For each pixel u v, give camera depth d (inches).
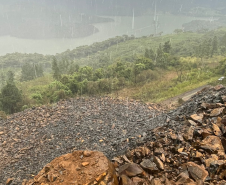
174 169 187.2
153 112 694.5
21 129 578.9
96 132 524.1
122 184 158.9
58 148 459.2
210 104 313.1
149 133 337.4
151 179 174.9
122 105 783.1
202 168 165.8
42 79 2272.4
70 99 883.4
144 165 194.5
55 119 629.6
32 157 432.8
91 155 181.8
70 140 492.4
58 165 177.2
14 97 940.0
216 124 236.2
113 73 1536.7
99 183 152.1
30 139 515.5
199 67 1786.4
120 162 227.0
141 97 1025.5
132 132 472.7
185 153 201.8
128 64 2003.0
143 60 1736.0
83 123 591.2
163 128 328.8
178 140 234.4
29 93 1430.9
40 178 171.5
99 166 165.0
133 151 245.6
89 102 821.9
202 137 223.0
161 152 219.1
